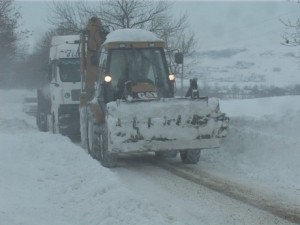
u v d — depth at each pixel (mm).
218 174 13531
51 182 11797
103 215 8703
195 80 14727
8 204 9508
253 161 14656
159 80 16078
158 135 13867
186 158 15227
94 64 17547
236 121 21109
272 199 10617
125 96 14992
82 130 18719
